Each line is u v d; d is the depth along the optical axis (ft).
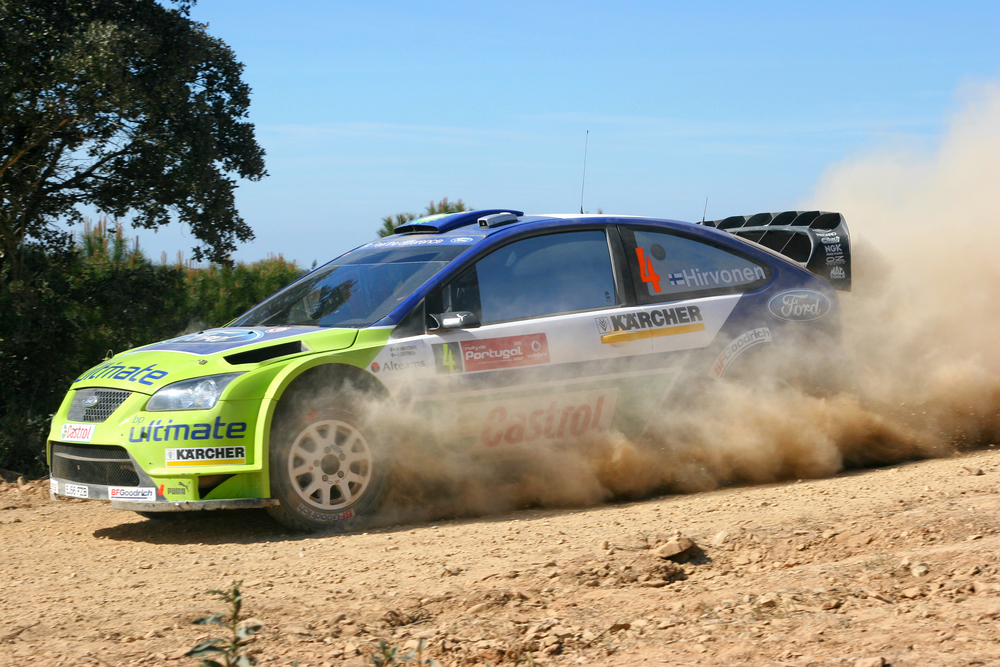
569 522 21.72
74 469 23.35
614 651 12.46
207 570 18.66
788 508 20.51
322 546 20.49
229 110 61.16
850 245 31.01
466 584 16.19
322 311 25.29
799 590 14.48
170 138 55.88
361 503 22.74
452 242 25.84
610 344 25.31
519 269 25.35
